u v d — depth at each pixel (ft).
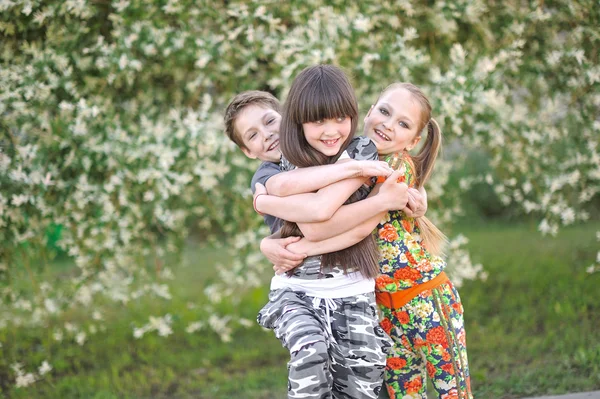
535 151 14.15
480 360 12.90
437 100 12.16
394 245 7.68
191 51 12.81
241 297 18.67
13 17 12.14
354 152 7.25
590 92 13.60
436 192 15.03
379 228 7.70
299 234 7.41
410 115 7.61
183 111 14.24
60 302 13.60
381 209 6.98
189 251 25.38
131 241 14.16
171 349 15.08
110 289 13.87
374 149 7.33
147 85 13.97
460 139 16.53
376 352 7.18
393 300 7.79
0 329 16.06
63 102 11.60
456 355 7.69
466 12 12.94
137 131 12.87
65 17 12.44
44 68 12.05
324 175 6.91
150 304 18.26
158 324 13.58
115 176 12.28
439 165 14.93
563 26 13.94
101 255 13.51
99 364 14.24
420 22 13.61
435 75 12.27
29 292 15.64
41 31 13.00
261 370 13.50
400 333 7.89
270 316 7.28
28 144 12.00
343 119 6.93
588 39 13.41
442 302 7.72
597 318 14.52
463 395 7.69
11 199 12.05
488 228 25.57
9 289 13.43
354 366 7.15
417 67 13.41
